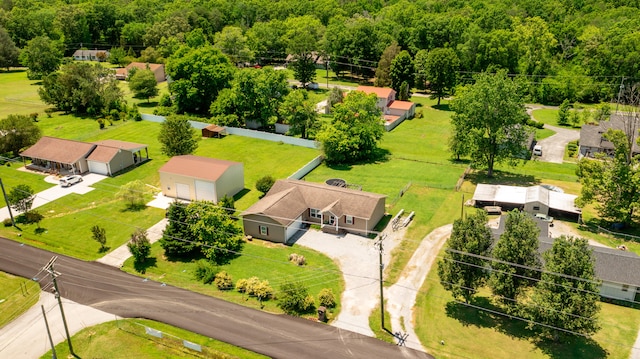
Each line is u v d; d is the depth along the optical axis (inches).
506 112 2455.7
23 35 5895.7
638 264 1596.9
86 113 3811.5
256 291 1628.9
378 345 1407.5
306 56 4798.2
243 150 3029.0
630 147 2090.3
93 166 2655.0
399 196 2365.9
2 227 2112.5
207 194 2290.8
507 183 2524.6
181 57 4065.0
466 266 1481.3
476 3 6338.6
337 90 3951.8
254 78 3447.3
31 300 1632.6
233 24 6614.2
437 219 2143.2
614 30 4675.2
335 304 1589.6
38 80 4906.5
